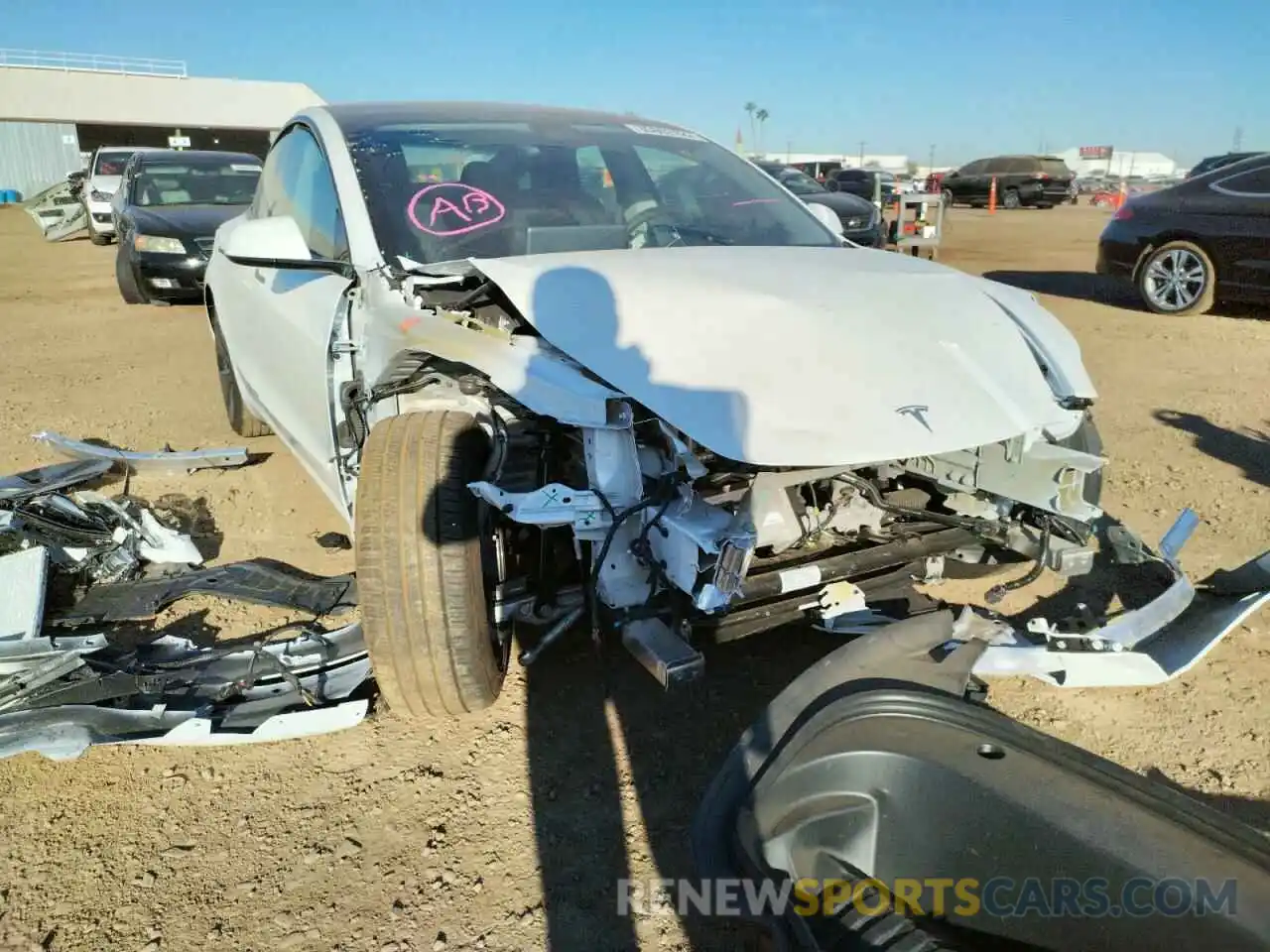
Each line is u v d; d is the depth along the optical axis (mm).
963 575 3318
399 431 2578
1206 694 3055
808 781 1673
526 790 2629
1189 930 1393
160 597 3447
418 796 2615
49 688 2621
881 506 2885
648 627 2361
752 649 3330
